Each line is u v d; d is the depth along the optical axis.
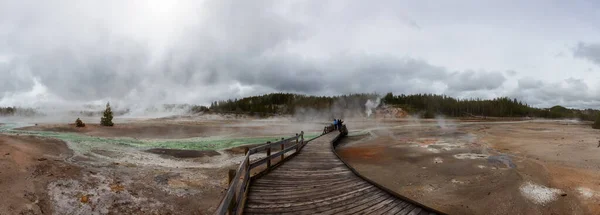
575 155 14.67
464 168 12.40
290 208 5.78
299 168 9.91
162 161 13.41
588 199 8.27
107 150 14.94
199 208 7.68
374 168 13.09
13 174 7.33
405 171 12.27
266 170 9.05
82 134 25.14
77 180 8.10
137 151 15.71
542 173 11.11
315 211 5.62
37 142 13.19
